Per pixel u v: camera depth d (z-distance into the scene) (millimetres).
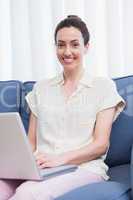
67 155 1396
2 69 2098
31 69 2100
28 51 2102
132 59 2031
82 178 1309
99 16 2055
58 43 1593
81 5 2064
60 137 1522
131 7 2010
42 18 2086
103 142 1450
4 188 1286
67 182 1250
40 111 1597
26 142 1136
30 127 1652
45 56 2094
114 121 1614
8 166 1225
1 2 2086
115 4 2021
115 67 2043
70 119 1524
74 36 1560
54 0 2064
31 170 1194
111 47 2041
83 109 1519
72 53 1563
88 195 1115
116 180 1405
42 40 2090
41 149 1543
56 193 1187
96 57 2061
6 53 2098
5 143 1161
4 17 2090
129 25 2020
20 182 1330
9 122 1115
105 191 1141
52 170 1277
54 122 1547
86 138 1494
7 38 2096
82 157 1412
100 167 1447
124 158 1630
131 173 1167
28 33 2096
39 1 2074
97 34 2057
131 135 1610
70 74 1592
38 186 1186
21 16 2088
